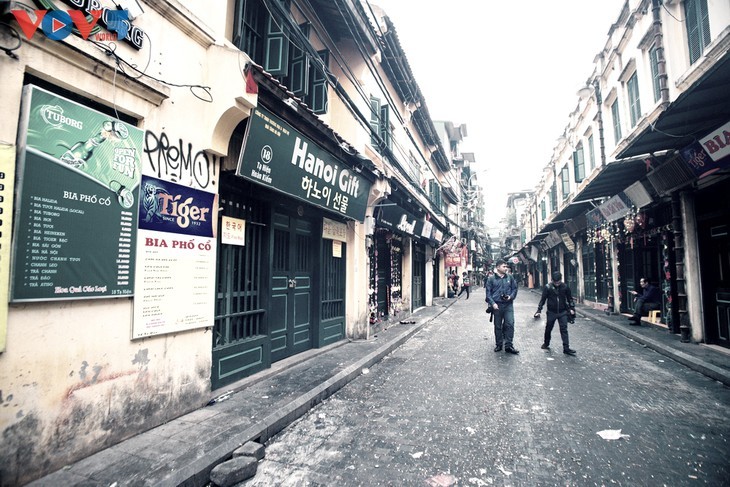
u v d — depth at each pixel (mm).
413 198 12070
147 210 3697
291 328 6949
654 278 11188
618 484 2984
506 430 4035
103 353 3270
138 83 3520
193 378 4262
